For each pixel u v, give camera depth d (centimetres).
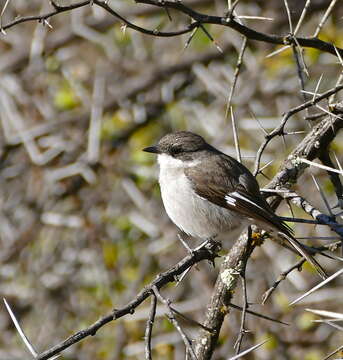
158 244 1233
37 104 1348
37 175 1327
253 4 1303
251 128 1217
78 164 1245
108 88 1354
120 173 1293
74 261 1287
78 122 1321
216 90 1293
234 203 896
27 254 1299
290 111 759
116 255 1261
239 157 788
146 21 1365
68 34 1350
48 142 1315
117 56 1354
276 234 787
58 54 1377
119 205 1308
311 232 1227
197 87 1381
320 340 1146
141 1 701
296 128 1260
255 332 1149
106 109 1341
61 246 1316
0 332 1248
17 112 1300
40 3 1415
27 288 1273
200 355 739
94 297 1263
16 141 1319
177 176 969
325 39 1230
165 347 1166
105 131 1334
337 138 1255
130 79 1364
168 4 708
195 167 961
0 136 1355
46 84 1367
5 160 1346
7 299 1263
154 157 1305
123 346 1173
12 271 1272
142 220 1249
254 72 1295
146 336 597
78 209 1338
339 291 1118
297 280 1127
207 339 738
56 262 1299
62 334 1238
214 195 932
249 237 764
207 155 978
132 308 638
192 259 720
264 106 1327
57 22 1404
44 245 1321
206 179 941
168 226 1238
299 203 738
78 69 1394
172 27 1364
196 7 1320
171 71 1327
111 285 1245
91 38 1319
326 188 1238
